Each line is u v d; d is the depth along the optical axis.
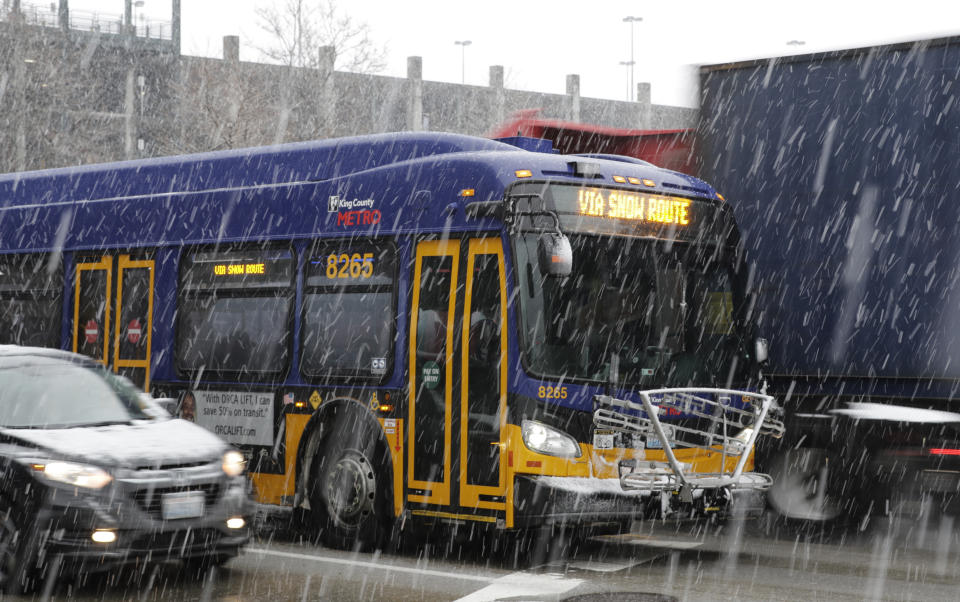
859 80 11.43
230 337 12.60
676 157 14.30
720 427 11.19
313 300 11.94
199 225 13.05
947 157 10.88
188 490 9.32
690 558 10.94
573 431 10.34
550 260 9.95
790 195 11.84
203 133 46.47
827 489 12.01
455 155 11.10
